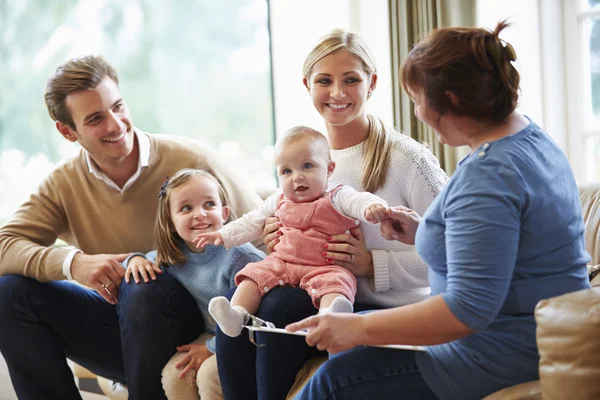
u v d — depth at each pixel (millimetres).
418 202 2008
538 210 1392
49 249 2324
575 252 1446
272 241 2055
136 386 2146
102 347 2410
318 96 2059
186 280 2244
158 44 3590
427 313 1358
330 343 1420
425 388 1469
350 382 1514
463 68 1433
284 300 1870
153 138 2469
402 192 2029
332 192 2018
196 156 2447
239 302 1898
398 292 2016
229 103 3557
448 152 2861
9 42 3623
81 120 2277
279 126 3426
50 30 3605
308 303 1884
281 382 1835
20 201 3635
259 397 1849
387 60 3248
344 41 2045
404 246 2031
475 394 1433
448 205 1420
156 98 3611
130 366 2156
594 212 2098
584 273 1463
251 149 3557
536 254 1412
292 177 2018
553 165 1456
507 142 1434
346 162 2100
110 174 2418
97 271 2230
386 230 1826
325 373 1540
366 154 2059
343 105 2041
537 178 1400
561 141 2941
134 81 3613
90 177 2451
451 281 1363
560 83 2922
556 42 2906
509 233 1349
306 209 2006
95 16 3592
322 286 1884
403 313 1381
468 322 1335
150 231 2445
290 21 3400
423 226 1520
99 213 2457
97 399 3018
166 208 2246
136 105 3617
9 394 3129
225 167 2477
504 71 1437
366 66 2061
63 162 2518
